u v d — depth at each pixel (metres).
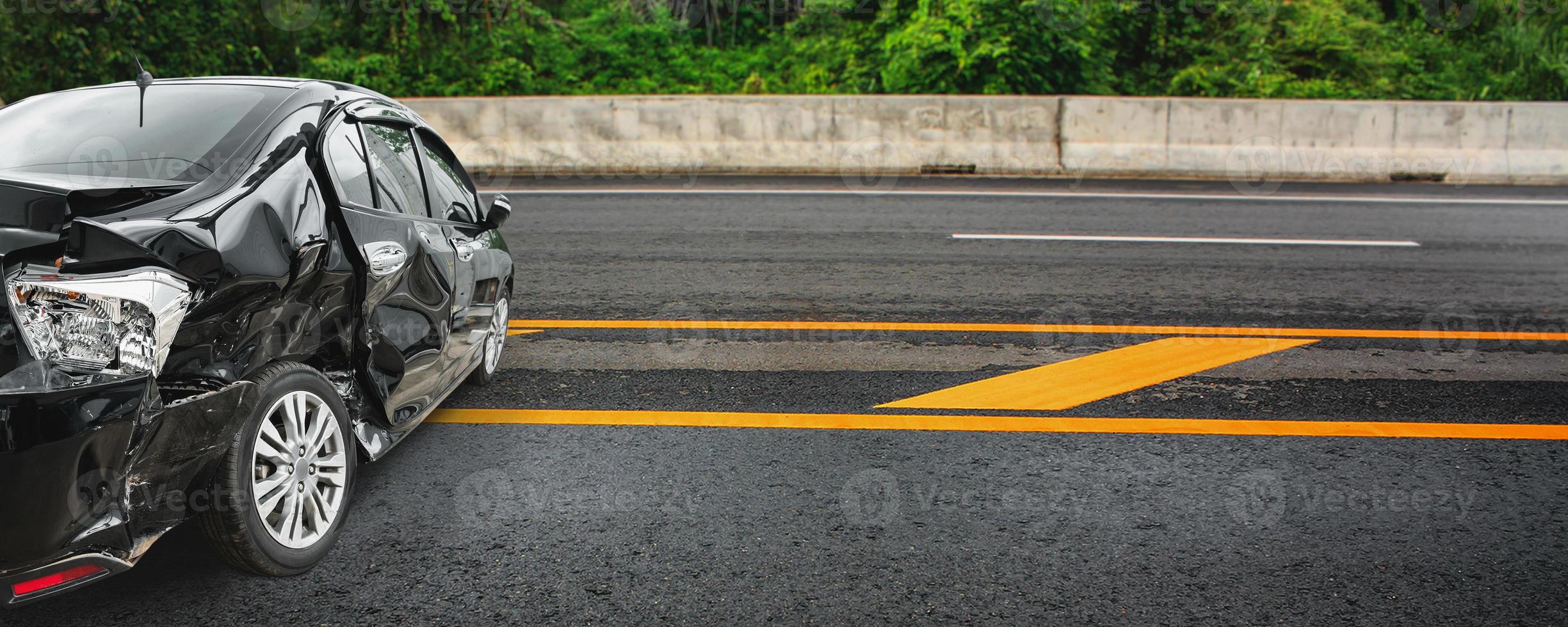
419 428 4.37
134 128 3.27
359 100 3.90
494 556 3.22
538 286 7.16
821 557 3.26
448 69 17.20
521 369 5.27
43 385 2.33
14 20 14.31
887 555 3.28
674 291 7.06
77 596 2.91
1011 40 16.02
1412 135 13.25
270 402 2.88
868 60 17.72
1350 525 3.55
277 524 2.98
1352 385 5.20
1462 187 12.43
